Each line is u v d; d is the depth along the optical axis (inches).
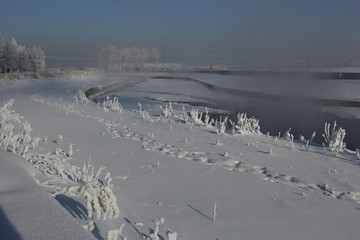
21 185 187.2
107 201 198.2
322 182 350.0
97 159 400.2
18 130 548.7
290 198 297.0
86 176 280.1
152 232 208.1
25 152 313.0
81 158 395.9
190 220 237.1
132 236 196.1
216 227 228.5
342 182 351.9
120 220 215.9
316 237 222.4
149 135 575.5
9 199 162.2
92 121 717.9
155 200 273.3
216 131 647.1
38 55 3555.6
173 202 271.6
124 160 404.2
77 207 207.0
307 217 256.4
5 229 129.5
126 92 2118.6
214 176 354.9
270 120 1128.8
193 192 299.4
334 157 467.8
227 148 494.6
